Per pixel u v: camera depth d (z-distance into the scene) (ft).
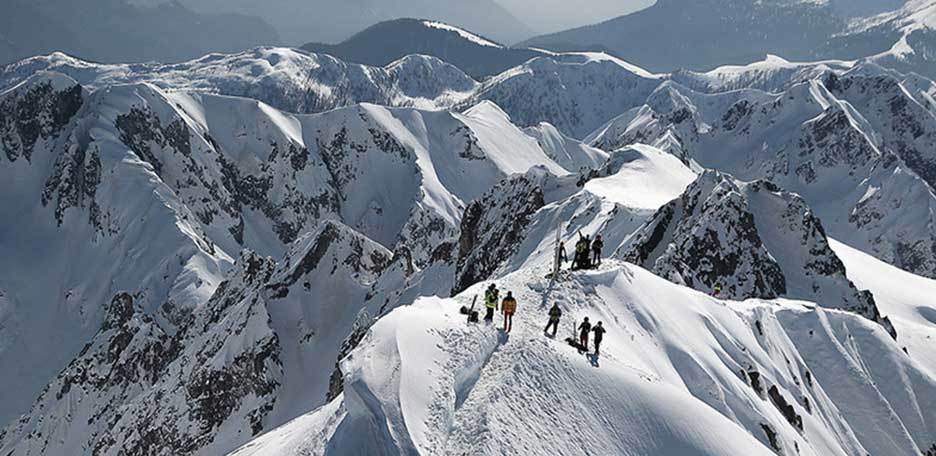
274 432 187.11
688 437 111.55
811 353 212.02
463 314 131.13
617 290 160.86
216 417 381.81
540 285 154.92
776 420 156.25
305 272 469.16
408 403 99.14
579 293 153.28
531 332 125.70
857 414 201.26
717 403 145.89
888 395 213.05
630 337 146.72
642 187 456.45
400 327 114.83
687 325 167.94
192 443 374.22
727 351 171.12
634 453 106.01
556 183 485.56
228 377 390.42
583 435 104.17
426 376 105.91
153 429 384.68
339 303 465.88
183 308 650.84
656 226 288.71
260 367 397.80
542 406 106.11
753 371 168.66
